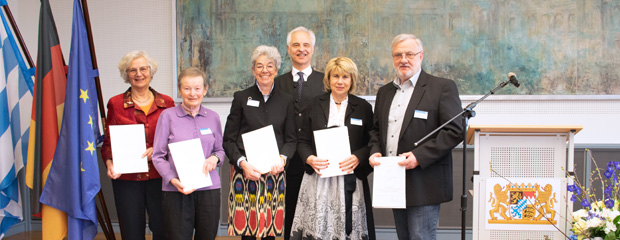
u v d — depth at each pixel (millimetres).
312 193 2875
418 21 4504
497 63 4457
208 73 4680
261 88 3062
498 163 2607
